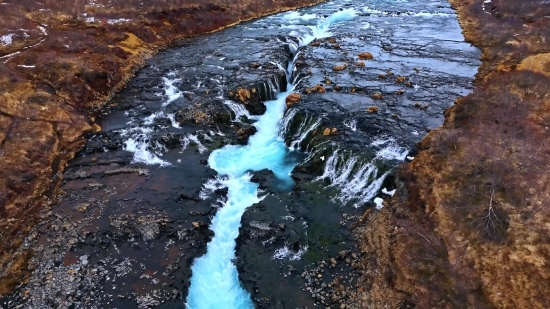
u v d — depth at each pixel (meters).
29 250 15.66
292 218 17.64
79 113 24.78
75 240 16.17
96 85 27.55
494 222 13.48
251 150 23.30
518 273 11.95
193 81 29.19
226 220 18.02
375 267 14.65
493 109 20.08
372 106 23.95
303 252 15.93
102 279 14.55
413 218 15.78
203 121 24.52
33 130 21.88
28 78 25.44
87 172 20.38
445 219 14.47
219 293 14.62
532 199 13.94
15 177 18.75
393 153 19.66
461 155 17.12
